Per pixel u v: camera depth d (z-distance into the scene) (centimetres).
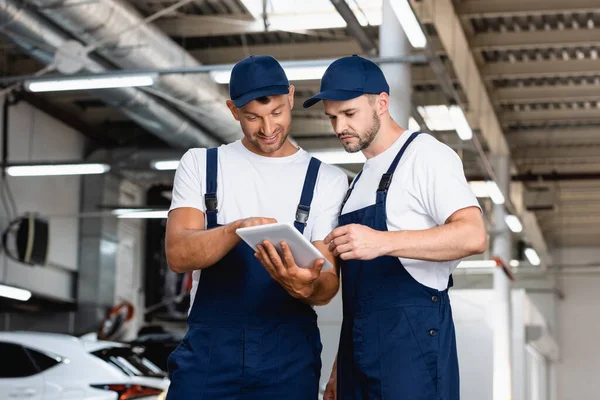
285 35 1302
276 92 316
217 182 334
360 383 324
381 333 319
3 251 1485
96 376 859
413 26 760
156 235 1911
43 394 848
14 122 1515
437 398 313
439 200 317
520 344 1502
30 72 1431
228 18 1215
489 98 1551
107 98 1278
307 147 1617
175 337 1118
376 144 336
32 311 1617
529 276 2125
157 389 862
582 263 2631
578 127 1744
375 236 297
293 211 333
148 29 1110
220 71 1007
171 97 1213
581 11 1173
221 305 321
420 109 1106
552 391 2586
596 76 1470
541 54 1388
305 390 324
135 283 1858
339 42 1312
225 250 306
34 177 1580
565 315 2642
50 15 998
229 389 318
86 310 1689
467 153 1180
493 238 1545
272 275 299
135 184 1866
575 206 2283
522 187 2012
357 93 325
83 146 1714
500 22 1266
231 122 1347
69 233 1689
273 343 320
